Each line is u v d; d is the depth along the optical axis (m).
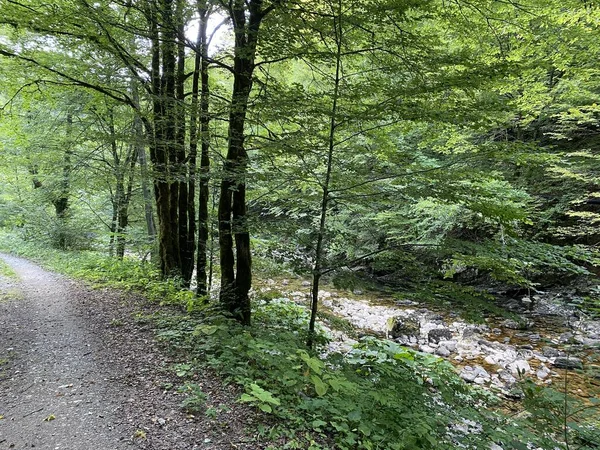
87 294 9.20
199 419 3.53
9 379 4.41
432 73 5.16
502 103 4.86
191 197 10.00
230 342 4.83
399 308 13.06
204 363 4.65
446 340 9.59
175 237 10.08
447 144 10.85
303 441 3.29
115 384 4.23
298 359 4.57
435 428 3.83
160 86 8.91
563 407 3.55
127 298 8.55
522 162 5.00
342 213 13.51
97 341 5.72
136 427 3.38
